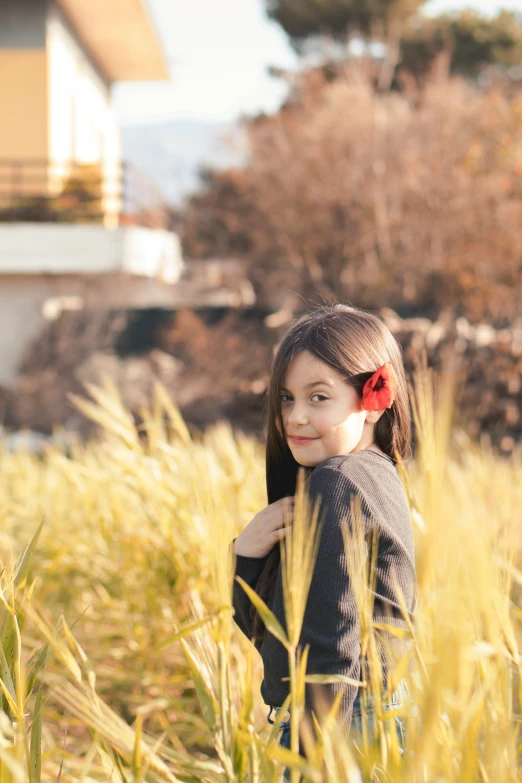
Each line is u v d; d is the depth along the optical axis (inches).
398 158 548.1
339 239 542.9
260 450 165.9
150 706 100.5
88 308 561.6
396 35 900.6
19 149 604.7
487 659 51.4
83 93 715.4
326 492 55.9
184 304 586.6
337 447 60.7
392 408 64.6
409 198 526.3
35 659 61.4
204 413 438.9
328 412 60.2
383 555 56.1
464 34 985.5
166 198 709.9
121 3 621.6
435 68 641.6
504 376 363.6
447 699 40.6
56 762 76.6
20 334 573.6
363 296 518.9
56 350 539.8
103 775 68.0
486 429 365.7
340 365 60.0
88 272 557.0
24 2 599.5
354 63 698.8
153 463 108.0
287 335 63.5
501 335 378.9
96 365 492.7
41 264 553.6
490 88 629.0
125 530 133.1
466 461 203.2
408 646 56.9
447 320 403.9
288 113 647.1
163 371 485.7
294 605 48.8
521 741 53.8
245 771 56.3
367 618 50.7
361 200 534.0
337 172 553.0
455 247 499.5
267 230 574.9
